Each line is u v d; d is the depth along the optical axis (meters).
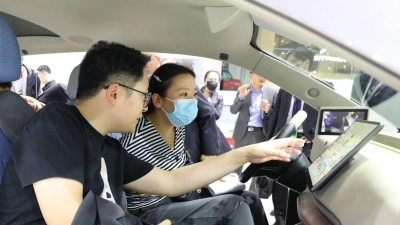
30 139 1.00
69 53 2.27
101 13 1.78
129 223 1.12
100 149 1.16
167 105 1.77
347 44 0.51
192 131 2.13
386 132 1.51
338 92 2.04
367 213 0.87
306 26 0.52
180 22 1.85
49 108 1.10
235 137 4.04
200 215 1.64
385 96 1.78
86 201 0.87
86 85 1.13
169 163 1.76
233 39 1.97
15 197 1.02
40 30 2.10
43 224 1.01
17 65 1.31
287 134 1.66
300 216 1.23
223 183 1.89
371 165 1.02
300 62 2.04
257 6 0.54
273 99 3.71
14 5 1.73
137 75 1.15
